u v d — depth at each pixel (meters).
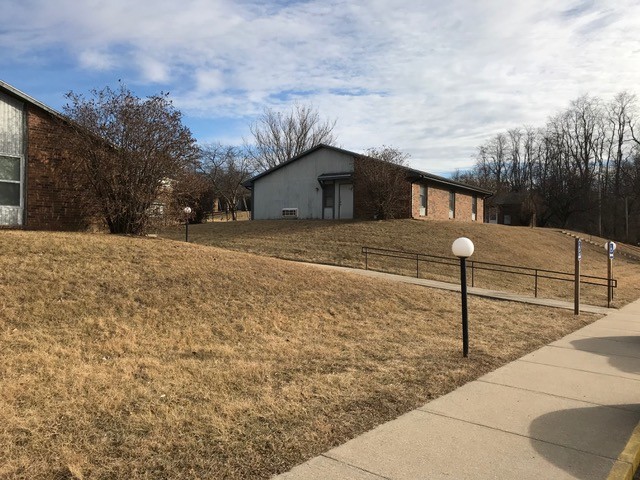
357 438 4.32
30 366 5.31
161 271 9.30
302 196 30.67
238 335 7.52
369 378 6.03
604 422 4.89
